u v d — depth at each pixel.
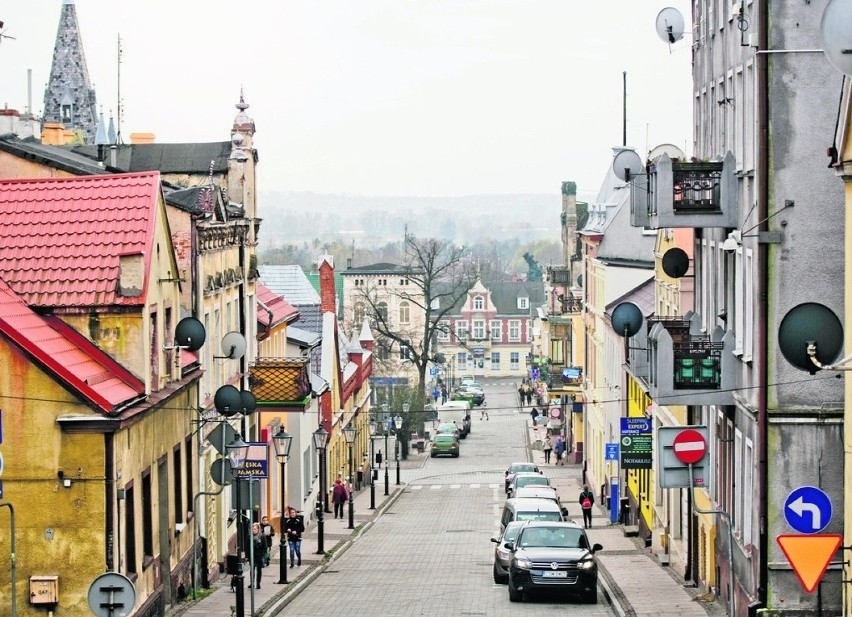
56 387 27.11
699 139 39.38
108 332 29.81
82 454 27.28
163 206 32.94
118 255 30.22
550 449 105.12
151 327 32.06
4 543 27.28
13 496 27.23
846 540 24.59
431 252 136.12
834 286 28.89
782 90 28.84
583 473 86.88
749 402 30.77
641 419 50.00
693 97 40.44
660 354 32.53
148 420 31.34
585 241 90.75
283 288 80.38
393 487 88.06
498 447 121.00
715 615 33.75
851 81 22.97
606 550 51.72
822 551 20.81
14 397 27.12
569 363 116.00
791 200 28.89
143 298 29.72
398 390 114.38
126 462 28.73
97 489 27.31
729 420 34.06
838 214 28.89
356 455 86.12
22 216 30.88
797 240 28.91
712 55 36.78
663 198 33.06
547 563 37.62
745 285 31.69
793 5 28.70
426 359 115.81
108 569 27.34
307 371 51.78
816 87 28.83
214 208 43.44
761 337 28.97
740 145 32.44
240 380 48.00
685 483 29.50
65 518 27.31
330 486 71.25
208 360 41.81
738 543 31.98
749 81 31.34
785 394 28.86
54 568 27.34
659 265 54.25
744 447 31.64
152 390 31.91
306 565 46.69
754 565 29.45
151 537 31.92
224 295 44.88
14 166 37.78
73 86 178.38
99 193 31.41
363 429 92.31
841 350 21.64
